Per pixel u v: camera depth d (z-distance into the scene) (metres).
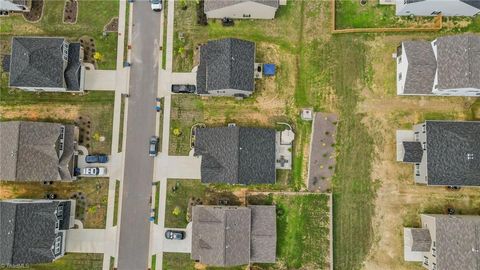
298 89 61.38
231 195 60.41
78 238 60.47
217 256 54.81
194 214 57.16
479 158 53.81
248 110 61.34
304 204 59.91
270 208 58.28
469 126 55.16
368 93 60.78
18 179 56.81
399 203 59.19
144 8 62.88
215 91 58.53
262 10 59.47
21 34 63.00
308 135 60.75
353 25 61.78
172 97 61.91
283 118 61.06
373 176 59.78
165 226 60.38
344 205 59.75
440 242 53.19
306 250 59.31
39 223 56.06
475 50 54.28
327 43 61.75
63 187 61.12
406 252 58.09
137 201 60.81
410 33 61.06
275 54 61.91
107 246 60.38
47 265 60.38
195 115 61.62
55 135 58.09
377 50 61.16
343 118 60.69
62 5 63.25
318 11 62.19
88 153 61.47
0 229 55.72
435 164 54.88
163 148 61.34
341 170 60.16
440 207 58.66
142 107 61.94
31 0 63.00
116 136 61.59
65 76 59.88
